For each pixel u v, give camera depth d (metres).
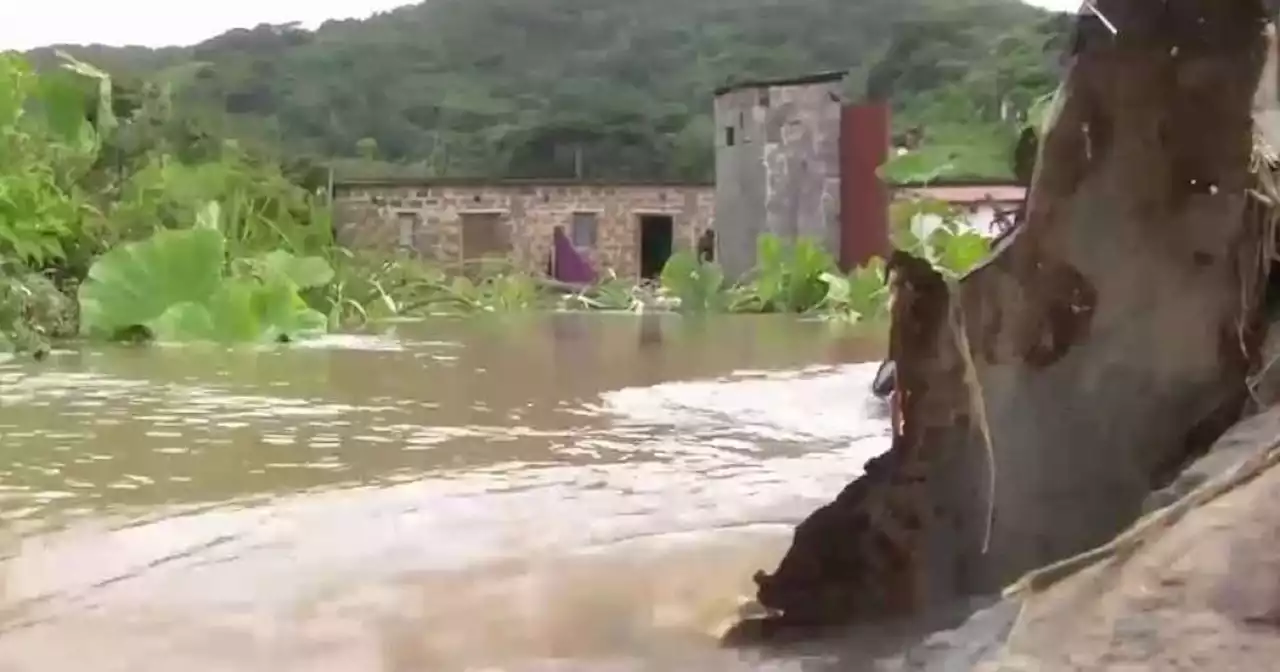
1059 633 1.29
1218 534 1.30
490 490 2.85
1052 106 1.98
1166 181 1.86
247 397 4.42
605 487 2.93
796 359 6.14
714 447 3.48
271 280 7.25
